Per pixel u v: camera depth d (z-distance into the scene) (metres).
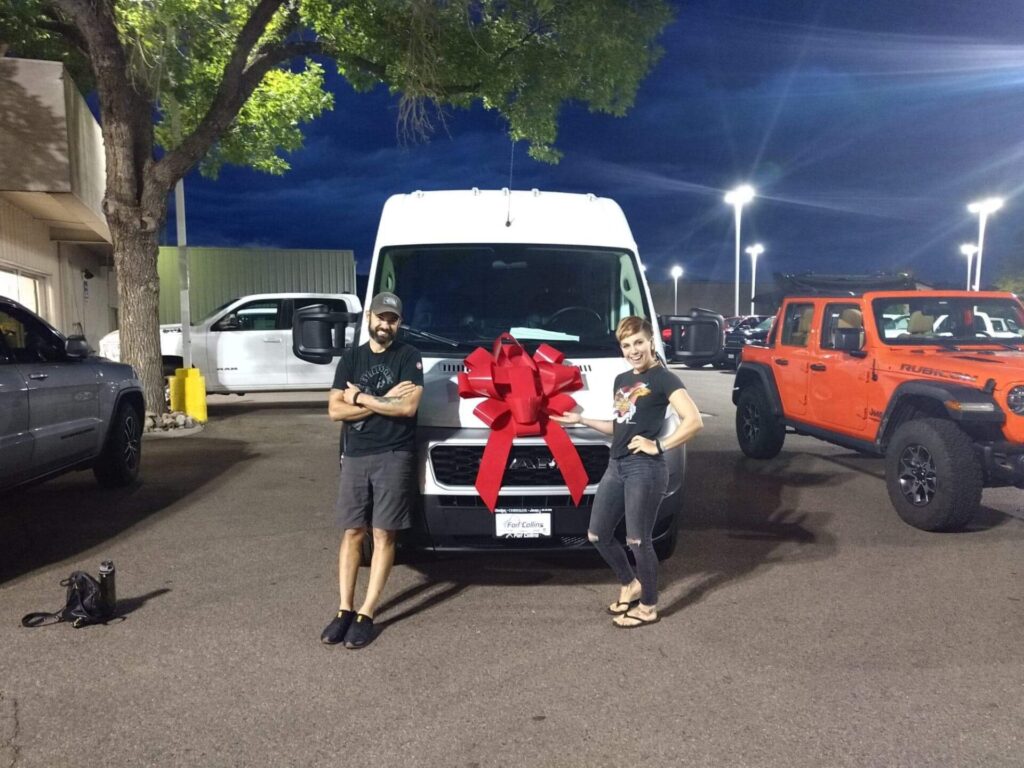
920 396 6.51
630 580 4.52
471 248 5.55
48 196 11.80
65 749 3.15
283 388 14.34
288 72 14.73
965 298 7.61
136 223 10.91
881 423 6.86
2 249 12.51
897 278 9.12
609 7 11.27
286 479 8.19
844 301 7.78
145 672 3.83
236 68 11.05
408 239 5.59
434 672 3.83
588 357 4.98
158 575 5.21
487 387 4.54
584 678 3.76
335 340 5.37
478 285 5.46
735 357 23.48
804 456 9.52
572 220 5.81
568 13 11.38
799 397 8.36
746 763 3.06
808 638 4.21
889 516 6.72
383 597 4.85
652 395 4.15
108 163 10.72
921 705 3.50
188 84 13.19
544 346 4.74
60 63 10.91
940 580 5.12
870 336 7.25
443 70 12.04
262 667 3.88
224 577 5.18
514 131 13.05
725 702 3.53
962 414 5.91
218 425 12.14
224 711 3.46
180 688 3.66
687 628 4.35
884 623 4.41
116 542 5.93
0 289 12.95
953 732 3.28
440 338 5.19
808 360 8.19
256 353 14.22
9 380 5.61
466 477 4.54
